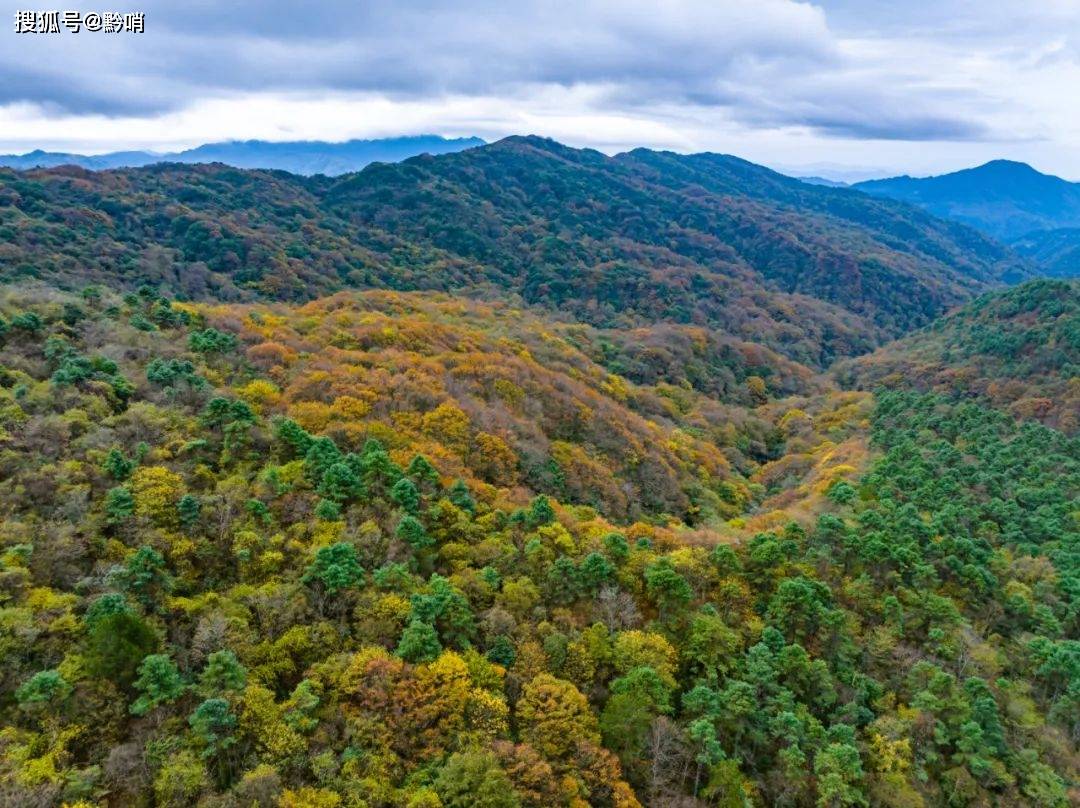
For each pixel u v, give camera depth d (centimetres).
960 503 7619
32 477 4456
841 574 5747
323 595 4278
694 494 8756
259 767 3278
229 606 4053
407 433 6362
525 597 4556
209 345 6894
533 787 3531
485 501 5694
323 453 5238
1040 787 4206
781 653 4616
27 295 6706
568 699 3912
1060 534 7075
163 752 3284
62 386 5347
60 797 3023
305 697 3628
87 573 4103
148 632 3659
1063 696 4875
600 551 5172
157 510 4475
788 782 4031
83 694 3384
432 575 4553
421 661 3928
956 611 5322
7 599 3647
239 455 5259
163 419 5347
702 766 3975
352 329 9006
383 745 3544
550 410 8712
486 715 3747
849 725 4422
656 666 4306
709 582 5288
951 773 4275
